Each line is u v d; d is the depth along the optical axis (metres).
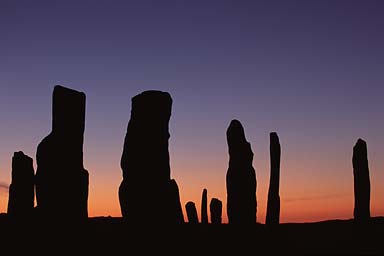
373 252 34.78
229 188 32.41
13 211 33.94
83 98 27.70
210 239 35.44
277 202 35.97
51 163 26.91
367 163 35.56
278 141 36.59
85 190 27.47
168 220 27.09
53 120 27.08
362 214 35.44
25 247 29.08
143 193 26.98
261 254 33.53
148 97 27.55
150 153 27.16
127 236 27.08
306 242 44.12
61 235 26.73
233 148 32.72
